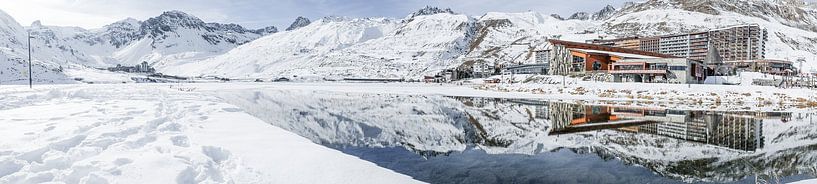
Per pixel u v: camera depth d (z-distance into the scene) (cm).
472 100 5569
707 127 2698
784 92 5312
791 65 12075
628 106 4544
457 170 1400
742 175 1373
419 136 2250
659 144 1994
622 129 2586
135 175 868
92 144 1141
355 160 1238
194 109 2545
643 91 6253
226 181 918
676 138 2198
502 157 1647
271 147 1337
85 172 856
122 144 1167
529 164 1516
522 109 4138
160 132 1462
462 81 15200
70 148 1081
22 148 1023
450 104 4803
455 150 1803
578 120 3134
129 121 1678
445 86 11525
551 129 2589
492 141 2081
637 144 1995
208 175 942
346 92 7819
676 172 1405
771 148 1898
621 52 12069
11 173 840
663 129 2581
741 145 1984
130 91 4188
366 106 4441
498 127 2700
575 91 7081
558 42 11281
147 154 1045
